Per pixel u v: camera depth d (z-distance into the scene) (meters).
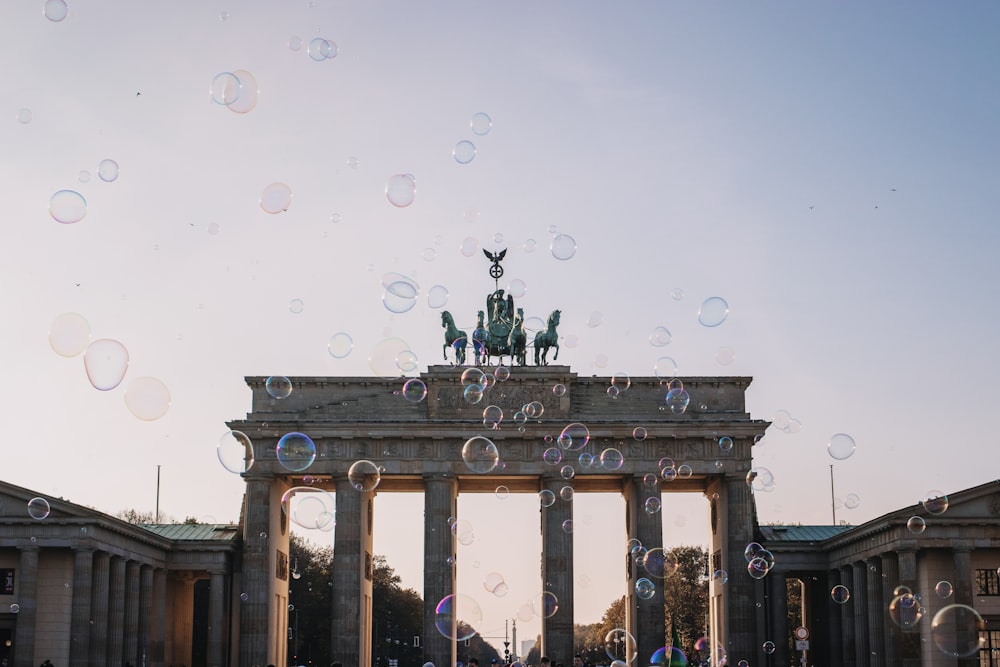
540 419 168.88
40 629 143.25
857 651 159.25
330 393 171.62
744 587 166.88
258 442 169.12
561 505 168.12
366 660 175.50
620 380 171.75
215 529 179.00
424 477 168.25
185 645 180.50
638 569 167.12
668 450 169.62
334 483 171.62
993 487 141.62
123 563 153.50
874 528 149.50
